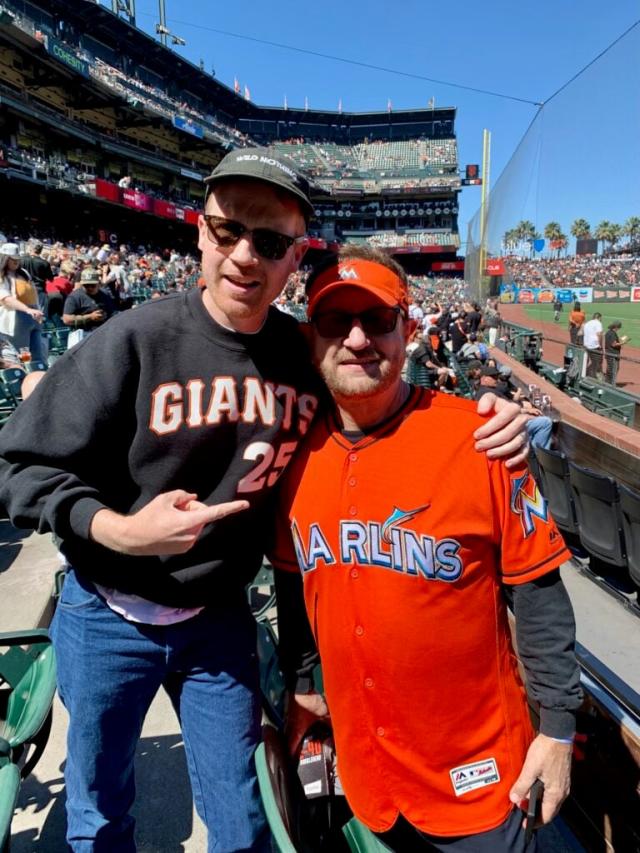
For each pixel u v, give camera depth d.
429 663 1.34
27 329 6.37
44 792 2.33
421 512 1.33
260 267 1.40
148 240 45.12
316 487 1.46
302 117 68.00
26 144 32.84
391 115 68.38
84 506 1.37
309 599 1.49
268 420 1.50
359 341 1.31
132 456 1.48
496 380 7.18
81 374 1.41
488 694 1.38
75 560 1.56
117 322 1.45
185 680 1.65
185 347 1.45
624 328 16.73
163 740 2.63
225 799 1.59
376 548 1.35
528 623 1.36
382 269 1.38
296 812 1.44
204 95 56.81
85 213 37.56
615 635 3.66
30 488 1.37
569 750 1.33
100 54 43.00
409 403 1.44
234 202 1.38
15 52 32.00
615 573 4.21
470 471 1.32
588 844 1.94
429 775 1.38
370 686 1.38
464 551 1.32
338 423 1.50
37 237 30.81
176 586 1.53
